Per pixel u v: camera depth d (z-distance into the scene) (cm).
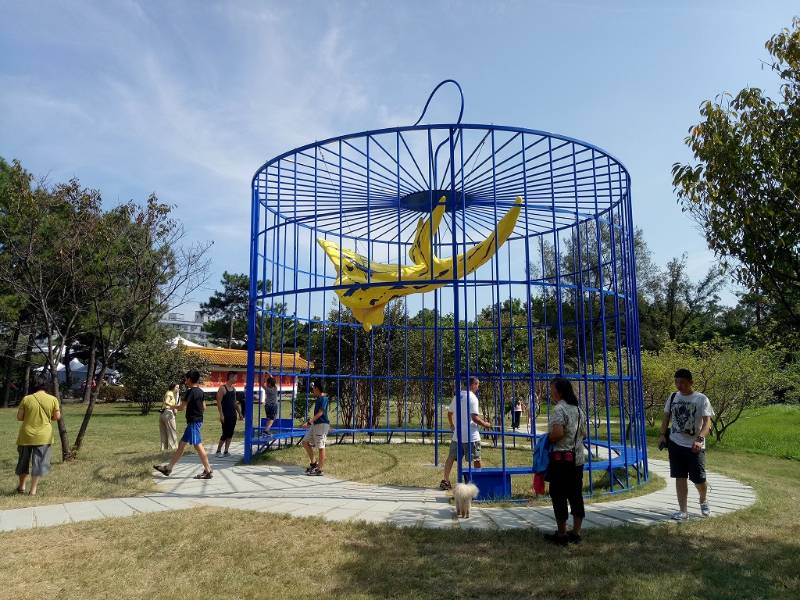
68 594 385
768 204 525
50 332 1005
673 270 3556
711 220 578
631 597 377
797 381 1658
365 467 927
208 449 1148
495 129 707
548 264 2591
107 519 573
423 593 387
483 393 1689
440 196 880
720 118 569
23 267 1077
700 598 376
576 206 745
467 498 585
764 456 1253
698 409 592
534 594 384
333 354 1734
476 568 433
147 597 380
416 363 1717
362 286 733
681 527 554
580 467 508
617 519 586
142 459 995
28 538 508
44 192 1047
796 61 545
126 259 1116
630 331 786
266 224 949
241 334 5662
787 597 378
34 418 720
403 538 507
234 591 392
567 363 2372
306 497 689
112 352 1076
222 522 560
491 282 693
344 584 404
